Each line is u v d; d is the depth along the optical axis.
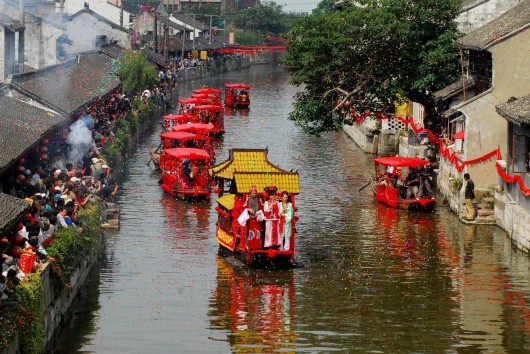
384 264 42.00
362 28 60.69
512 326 33.69
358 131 78.62
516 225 44.75
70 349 30.92
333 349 31.36
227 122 94.56
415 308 35.75
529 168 43.97
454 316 34.78
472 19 68.12
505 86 49.47
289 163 69.75
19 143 39.09
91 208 41.38
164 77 112.88
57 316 32.09
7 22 60.00
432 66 60.59
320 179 63.12
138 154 72.50
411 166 54.62
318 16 63.00
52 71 65.75
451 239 46.44
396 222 50.31
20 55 64.62
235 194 43.38
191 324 33.62
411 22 61.12
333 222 50.41
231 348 31.34
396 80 61.78
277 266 41.28
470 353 31.08
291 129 89.06
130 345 31.41
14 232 28.55
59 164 48.56
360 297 37.09
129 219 50.44
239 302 36.25
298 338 32.41
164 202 55.16
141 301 36.12
